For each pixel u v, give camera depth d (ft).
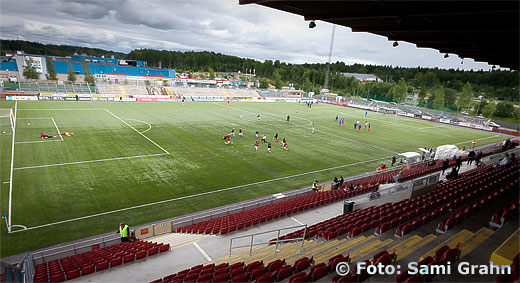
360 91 445.37
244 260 39.01
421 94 374.22
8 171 81.41
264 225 56.85
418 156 123.34
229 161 102.94
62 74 360.07
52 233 55.77
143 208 67.62
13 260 47.37
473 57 79.56
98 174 83.92
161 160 98.99
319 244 39.73
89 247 50.24
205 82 382.42
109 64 425.69
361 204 62.23
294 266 29.40
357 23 49.70
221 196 76.43
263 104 274.77
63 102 201.57
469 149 142.00
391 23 47.16
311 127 173.17
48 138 113.91
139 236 55.11
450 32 49.75
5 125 128.06
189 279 31.37
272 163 104.27
